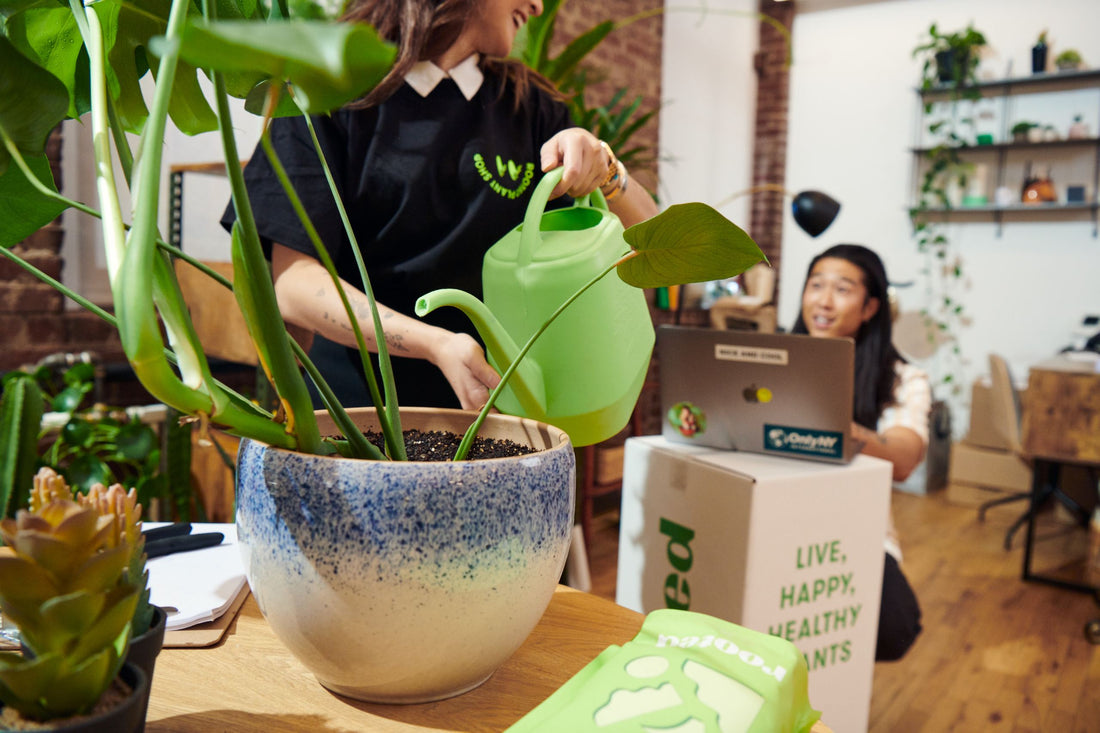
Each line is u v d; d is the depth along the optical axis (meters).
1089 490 4.05
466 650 0.46
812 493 1.18
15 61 0.41
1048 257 5.07
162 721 0.47
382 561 0.42
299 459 0.43
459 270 1.06
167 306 0.40
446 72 1.03
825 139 5.76
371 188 1.00
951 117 5.35
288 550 0.43
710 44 5.30
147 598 0.41
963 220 5.32
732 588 1.15
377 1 0.97
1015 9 5.14
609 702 0.43
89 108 0.59
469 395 0.70
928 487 4.56
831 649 1.26
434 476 0.42
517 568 0.45
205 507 1.96
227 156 0.37
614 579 2.87
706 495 1.21
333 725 0.47
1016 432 3.65
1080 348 4.64
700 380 1.29
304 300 0.88
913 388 1.96
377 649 0.44
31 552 0.33
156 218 0.36
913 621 1.70
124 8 0.51
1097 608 2.91
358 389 1.05
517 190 1.10
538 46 2.08
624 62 4.52
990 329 5.28
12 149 0.41
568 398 0.73
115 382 2.41
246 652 0.56
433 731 0.47
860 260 1.95
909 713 2.13
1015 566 3.35
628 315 0.76
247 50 0.28
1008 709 2.17
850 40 5.62
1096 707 2.19
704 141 5.36
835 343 1.16
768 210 5.92
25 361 2.41
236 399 0.48
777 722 0.44
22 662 0.35
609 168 0.88
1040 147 5.09
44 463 1.77
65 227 2.48
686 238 0.44
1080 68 4.91
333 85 0.30
